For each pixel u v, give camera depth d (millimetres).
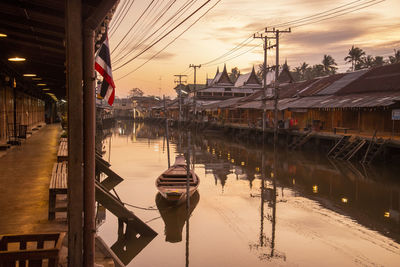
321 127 32938
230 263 8328
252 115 49719
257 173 20328
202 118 62781
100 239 5969
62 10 5379
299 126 38719
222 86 75375
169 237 9914
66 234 5918
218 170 21297
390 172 20562
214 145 37188
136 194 14750
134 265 8203
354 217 11953
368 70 36281
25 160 12914
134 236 9859
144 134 54188
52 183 7301
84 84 4059
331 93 34906
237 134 45125
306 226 11047
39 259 3828
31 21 6355
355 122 31438
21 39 8164
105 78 5535
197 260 8445
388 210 12883
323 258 8656
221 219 11633
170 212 12305
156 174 19469
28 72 14734
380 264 8344
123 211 9250
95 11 3848
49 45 8297
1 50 9672
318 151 29219
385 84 29797
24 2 5254
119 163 23609
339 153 25469
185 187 13016
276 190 15992
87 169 4129
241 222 11367
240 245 9438
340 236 10156
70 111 3922
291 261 8492
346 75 38562
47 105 44219
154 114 99750
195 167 22422
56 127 33469
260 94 51250
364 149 24406
